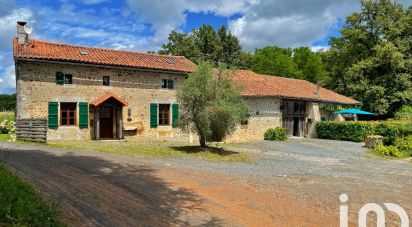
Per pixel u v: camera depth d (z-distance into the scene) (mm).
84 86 19547
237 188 9547
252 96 24266
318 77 52750
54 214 5957
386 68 36969
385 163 16516
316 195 9242
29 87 17922
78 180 8891
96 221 6145
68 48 20531
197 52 48312
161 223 6414
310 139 26891
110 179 9336
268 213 7531
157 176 10273
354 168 14469
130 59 21797
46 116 18391
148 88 21781
